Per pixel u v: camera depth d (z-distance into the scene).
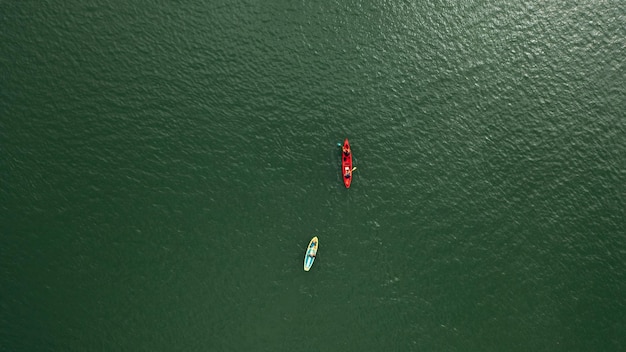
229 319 53.00
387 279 56.62
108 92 58.31
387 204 59.12
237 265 54.84
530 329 56.69
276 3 64.81
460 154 62.09
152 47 60.91
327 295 55.19
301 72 62.31
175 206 55.66
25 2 60.06
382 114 62.12
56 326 50.22
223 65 61.31
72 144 55.88
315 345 53.22
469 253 58.69
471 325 56.16
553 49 68.12
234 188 57.09
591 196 62.09
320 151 59.56
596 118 65.38
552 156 63.25
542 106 65.31
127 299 52.09
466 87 64.94
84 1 61.28
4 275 50.62
